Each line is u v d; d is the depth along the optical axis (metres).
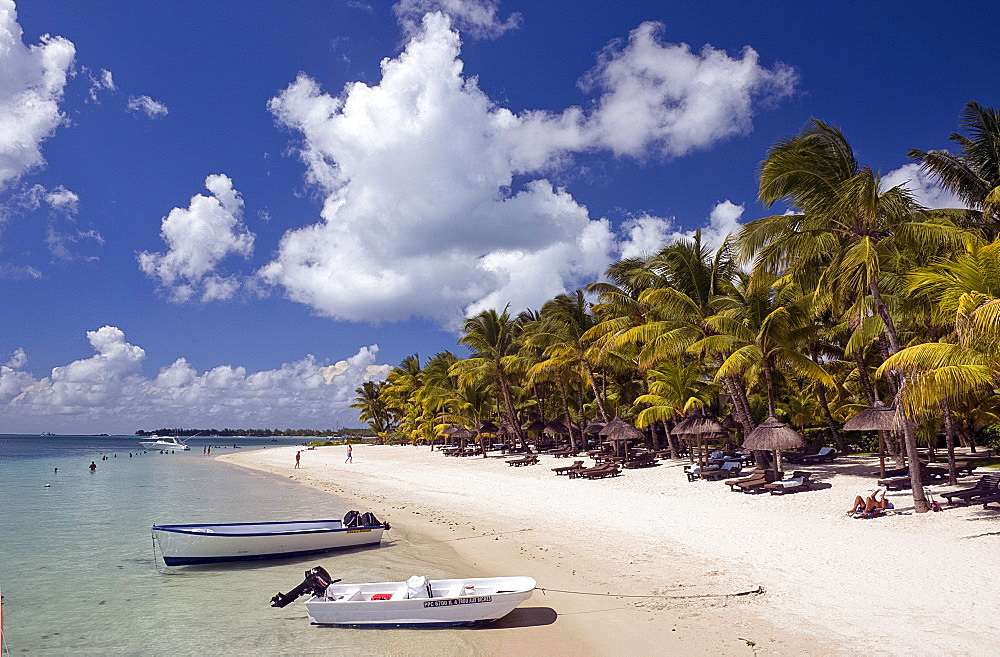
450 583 12.30
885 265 20.59
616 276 38.53
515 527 20.16
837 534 15.52
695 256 30.59
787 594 11.48
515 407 59.22
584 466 34.56
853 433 34.00
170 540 16.91
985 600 10.28
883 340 24.16
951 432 20.50
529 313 59.00
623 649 9.62
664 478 26.98
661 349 29.95
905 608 10.24
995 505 16.28
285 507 29.11
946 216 20.58
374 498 31.02
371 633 11.16
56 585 15.20
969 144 20.50
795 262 20.02
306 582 12.75
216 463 75.19
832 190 18.38
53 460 84.12
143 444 181.62
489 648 10.10
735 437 37.41
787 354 24.94
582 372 45.16
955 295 14.23
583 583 13.21
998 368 13.45
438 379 65.94
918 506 16.67
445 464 48.16
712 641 9.61
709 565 13.86
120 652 10.61
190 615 12.62
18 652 10.70
